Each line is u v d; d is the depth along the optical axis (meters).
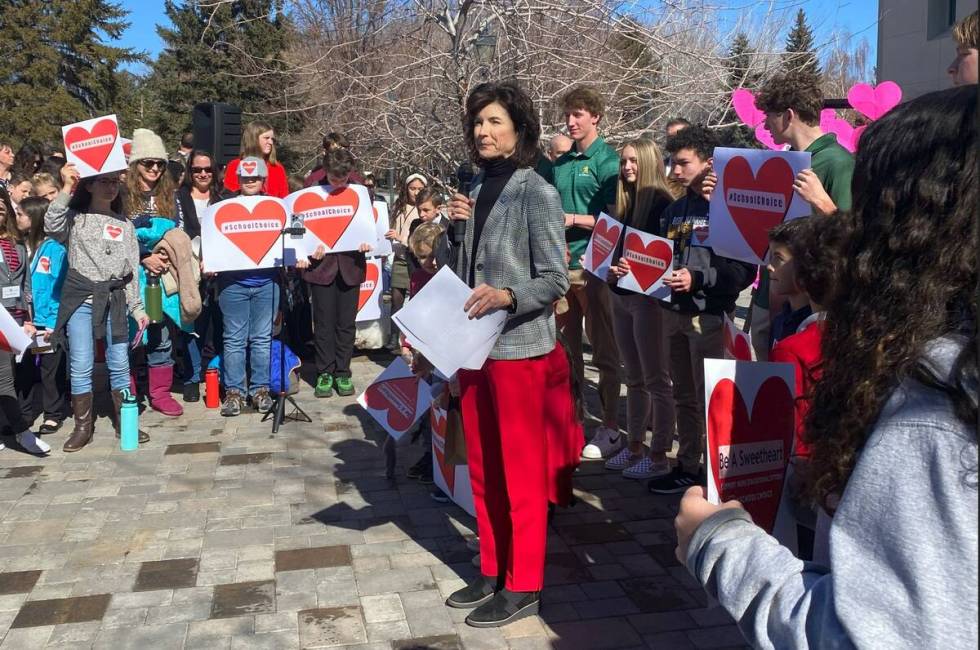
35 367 6.70
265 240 6.84
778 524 1.90
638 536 4.54
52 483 5.38
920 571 0.99
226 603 3.80
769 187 3.77
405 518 4.79
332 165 7.20
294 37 12.83
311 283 7.48
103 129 5.90
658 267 4.73
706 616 3.68
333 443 6.24
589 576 4.08
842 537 1.08
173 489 5.27
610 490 5.22
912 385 1.07
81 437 6.08
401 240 9.16
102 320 6.06
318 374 7.67
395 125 10.95
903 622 0.99
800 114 3.94
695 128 4.77
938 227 1.08
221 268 6.75
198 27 31.69
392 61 11.02
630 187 5.37
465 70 9.91
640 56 10.73
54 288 6.39
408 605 3.78
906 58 16.08
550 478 4.11
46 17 43.78
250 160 6.85
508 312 3.39
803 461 1.83
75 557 4.29
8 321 5.27
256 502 5.05
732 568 1.25
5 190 6.13
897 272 1.11
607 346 5.83
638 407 5.43
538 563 3.65
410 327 3.35
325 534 4.57
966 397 1.00
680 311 4.74
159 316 6.59
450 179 11.20
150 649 3.42
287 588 3.95
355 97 10.72
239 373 7.08
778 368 1.87
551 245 3.45
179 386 8.12
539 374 3.56
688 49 10.58
